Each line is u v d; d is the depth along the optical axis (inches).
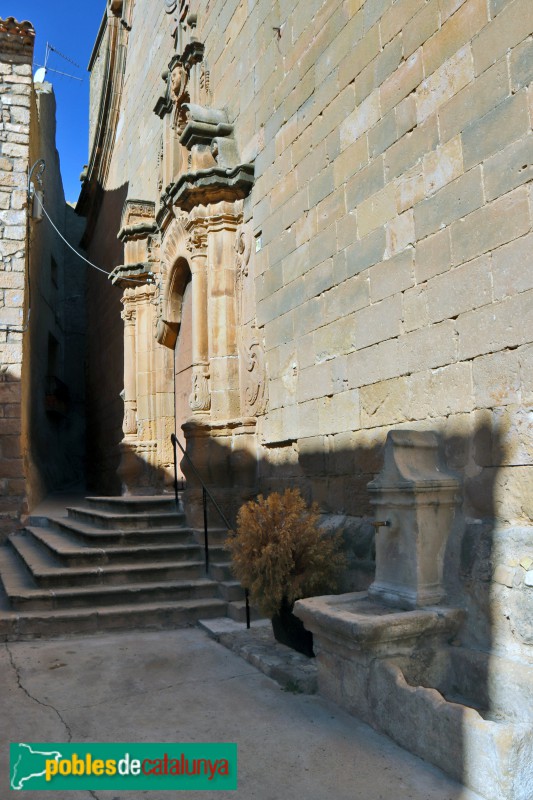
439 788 123.4
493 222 161.3
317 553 202.4
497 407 158.7
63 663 204.4
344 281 225.5
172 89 397.1
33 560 301.1
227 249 321.4
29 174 466.0
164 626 248.2
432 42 185.3
